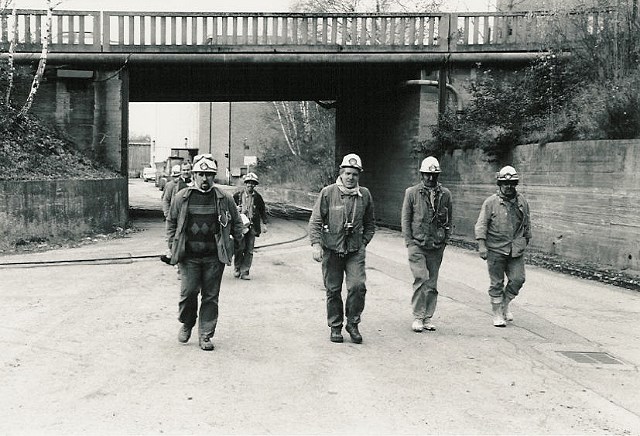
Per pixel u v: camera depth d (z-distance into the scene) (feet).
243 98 108.17
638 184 43.73
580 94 59.98
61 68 75.46
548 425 17.83
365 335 27.89
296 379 21.53
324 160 158.92
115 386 20.49
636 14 55.26
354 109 105.60
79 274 43.11
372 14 78.23
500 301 30.01
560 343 26.89
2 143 64.44
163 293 36.60
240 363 23.30
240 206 43.11
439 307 34.17
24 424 17.24
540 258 52.90
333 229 26.27
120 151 77.46
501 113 68.23
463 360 24.13
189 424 17.44
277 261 52.47
